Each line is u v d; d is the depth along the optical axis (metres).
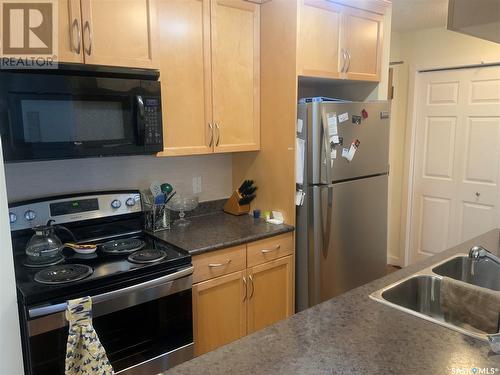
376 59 2.82
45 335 1.49
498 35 1.33
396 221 4.14
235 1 2.31
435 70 3.70
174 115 2.13
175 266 1.85
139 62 1.95
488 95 3.41
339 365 1.00
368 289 1.46
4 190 1.42
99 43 1.82
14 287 1.45
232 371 0.98
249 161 2.69
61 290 1.53
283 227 2.40
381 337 1.13
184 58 2.13
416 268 1.66
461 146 3.61
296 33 2.29
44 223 1.99
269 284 2.37
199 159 2.67
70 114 1.75
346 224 2.58
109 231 2.20
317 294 2.48
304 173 2.39
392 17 3.26
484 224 3.54
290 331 1.17
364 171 2.66
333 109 2.39
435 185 3.82
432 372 0.96
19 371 1.49
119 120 1.90
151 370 1.82
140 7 1.94
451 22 1.21
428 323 1.21
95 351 1.42
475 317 1.39
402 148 3.99
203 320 2.07
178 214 2.57
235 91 2.39
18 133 1.62
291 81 2.34
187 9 2.12
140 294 1.72
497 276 1.75
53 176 2.10
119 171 2.33
